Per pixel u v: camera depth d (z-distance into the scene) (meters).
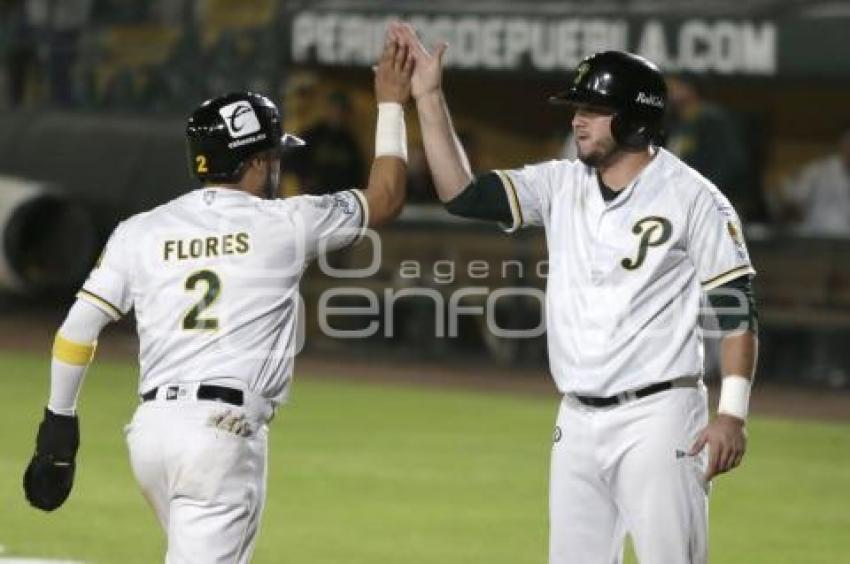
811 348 56.44
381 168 21.77
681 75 54.31
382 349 58.88
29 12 73.19
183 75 69.94
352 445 42.88
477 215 21.75
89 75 71.88
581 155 20.91
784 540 33.22
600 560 21.02
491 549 31.75
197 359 20.25
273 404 20.69
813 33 52.97
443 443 43.47
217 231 20.58
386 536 32.75
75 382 20.77
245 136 20.77
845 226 56.66
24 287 63.22
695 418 20.52
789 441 45.22
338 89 62.28
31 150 65.94
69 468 21.09
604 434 20.58
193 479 19.98
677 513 20.34
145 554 30.75
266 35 68.00
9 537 31.78
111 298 20.62
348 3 57.97
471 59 56.09
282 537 32.50
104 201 63.88
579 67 21.03
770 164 61.81
